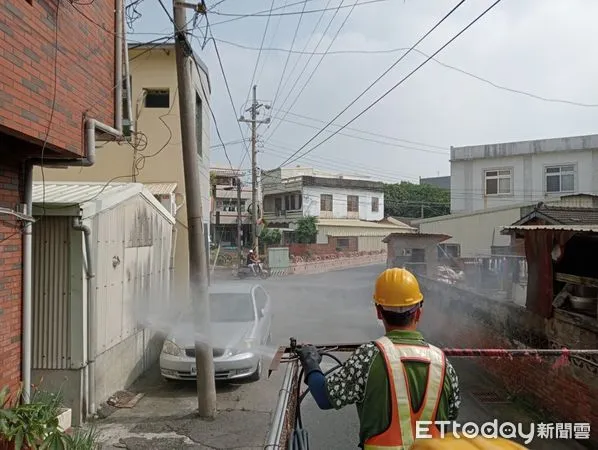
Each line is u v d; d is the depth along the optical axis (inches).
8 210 193.5
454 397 86.4
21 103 170.6
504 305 298.2
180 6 268.1
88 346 254.8
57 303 250.1
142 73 496.7
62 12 200.7
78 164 230.1
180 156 492.4
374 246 1542.8
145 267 354.9
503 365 292.5
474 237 819.4
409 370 82.8
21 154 203.8
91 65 229.5
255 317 348.8
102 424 249.0
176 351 307.7
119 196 293.6
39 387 237.6
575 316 223.6
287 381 98.5
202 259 268.5
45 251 251.6
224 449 221.1
